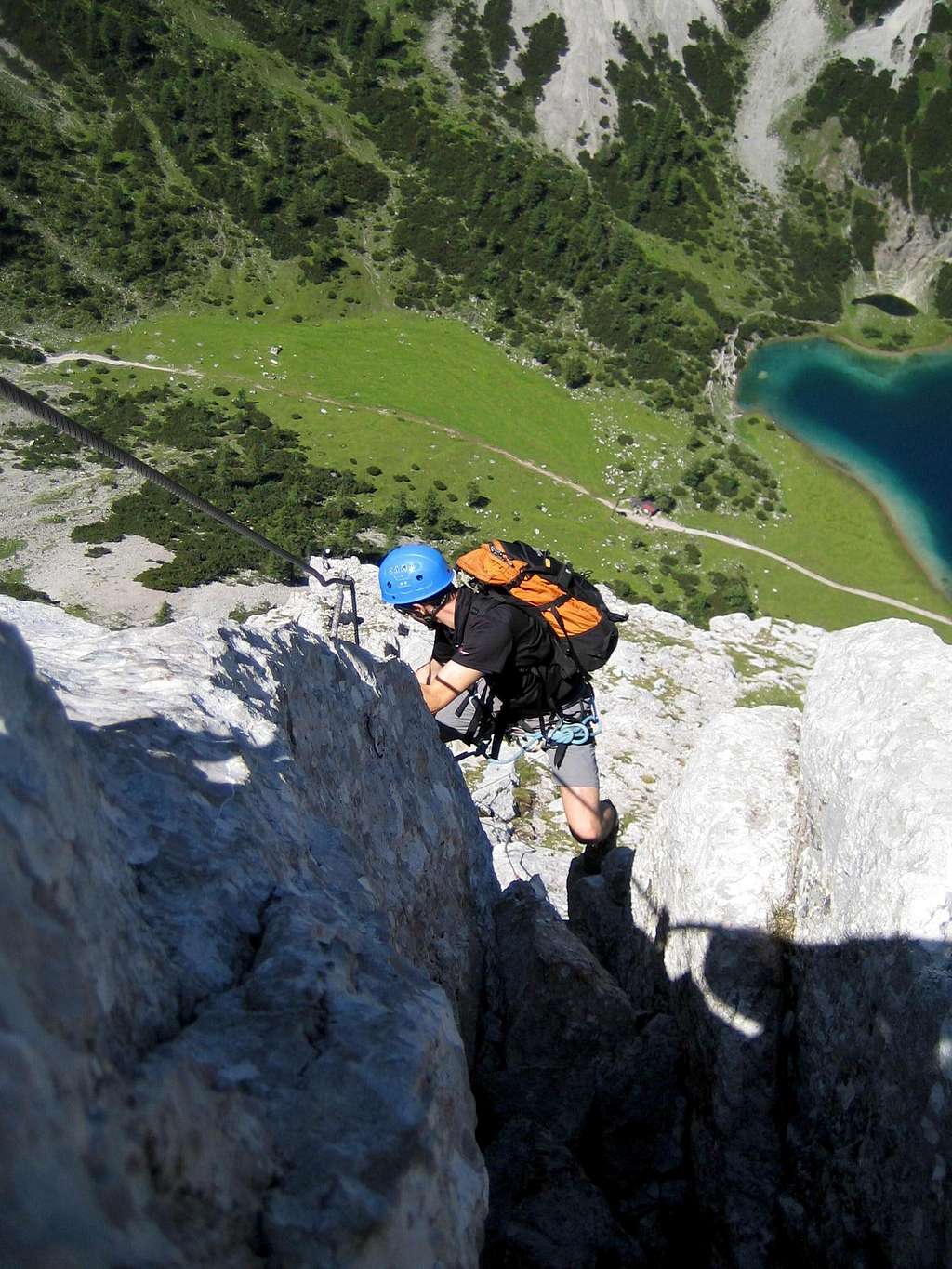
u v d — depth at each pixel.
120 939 2.71
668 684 30.38
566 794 7.85
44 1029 1.90
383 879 6.06
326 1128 2.70
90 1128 1.91
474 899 8.12
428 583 6.41
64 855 2.39
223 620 5.46
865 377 178.12
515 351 185.50
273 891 3.65
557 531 146.75
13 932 1.93
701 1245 6.59
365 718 6.59
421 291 196.88
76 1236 1.61
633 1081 7.13
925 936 5.17
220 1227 2.22
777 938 6.77
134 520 138.25
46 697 2.57
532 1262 5.84
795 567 141.50
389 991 3.35
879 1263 5.14
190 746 4.13
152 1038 2.61
